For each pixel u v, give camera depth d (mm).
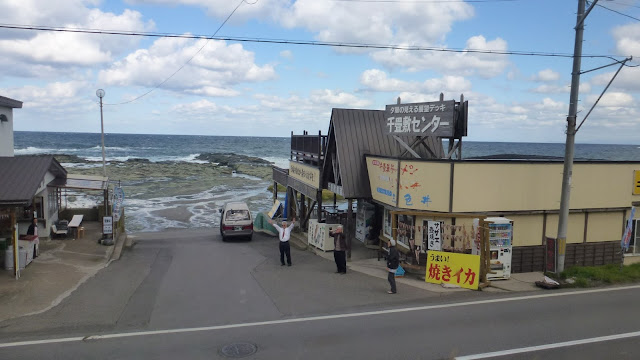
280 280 13273
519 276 13492
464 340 8172
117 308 10312
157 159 101188
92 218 23859
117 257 16766
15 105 18781
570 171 12836
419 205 13922
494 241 12914
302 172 22781
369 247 17984
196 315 9875
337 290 12023
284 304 10742
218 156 104000
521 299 10953
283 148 164750
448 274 12453
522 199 14008
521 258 13977
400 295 11445
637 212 15609
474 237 12945
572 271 13016
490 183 13641
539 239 14445
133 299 11133
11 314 9664
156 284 12766
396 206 14641
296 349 7750
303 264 15859
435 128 14227
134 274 14000
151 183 55531
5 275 12555
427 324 9070
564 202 12883
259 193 49188
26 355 7480
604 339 8242
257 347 7859
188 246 20750
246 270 14797
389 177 15211
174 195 46344
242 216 22906
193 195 46688
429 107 14453
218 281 13188
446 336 8367
